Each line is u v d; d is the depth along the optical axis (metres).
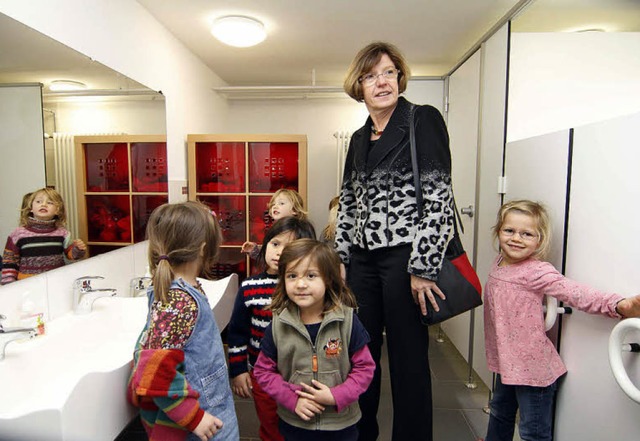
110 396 0.97
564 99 1.98
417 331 1.32
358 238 1.39
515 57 1.97
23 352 1.11
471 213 2.41
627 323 0.98
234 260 2.95
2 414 0.82
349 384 1.08
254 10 2.09
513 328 1.38
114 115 1.79
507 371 1.37
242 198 2.90
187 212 1.08
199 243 1.07
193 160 2.66
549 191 1.47
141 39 2.03
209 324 1.01
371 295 1.42
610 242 1.14
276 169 2.91
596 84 1.99
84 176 1.59
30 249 1.31
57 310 1.43
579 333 1.28
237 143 2.82
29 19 1.28
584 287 1.19
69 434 0.84
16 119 1.25
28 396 1.10
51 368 1.19
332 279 1.15
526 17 2.04
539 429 1.35
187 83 2.67
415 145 1.27
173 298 0.97
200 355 0.97
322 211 3.81
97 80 1.66
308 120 3.75
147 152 2.11
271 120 3.75
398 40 2.53
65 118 1.46
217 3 2.01
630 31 2.16
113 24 1.77
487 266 2.13
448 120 2.94
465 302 1.26
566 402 1.35
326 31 2.39
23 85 1.27
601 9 1.95
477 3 2.01
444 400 2.15
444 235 1.22
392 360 1.36
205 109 3.05
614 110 2.00
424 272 1.19
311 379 1.10
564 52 1.97
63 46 1.44
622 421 1.10
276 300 1.18
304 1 1.99
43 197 1.36
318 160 3.77
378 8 2.06
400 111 1.31
